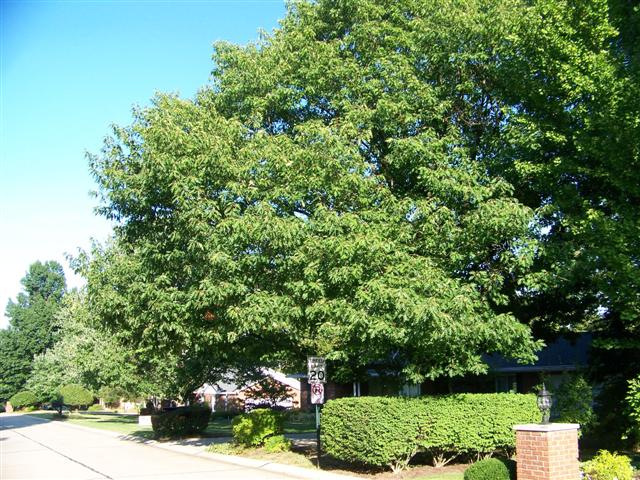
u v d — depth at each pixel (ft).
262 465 54.90
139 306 58.49
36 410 283.18
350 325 44.75
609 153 46.91
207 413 91.45
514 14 54.03
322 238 47.67
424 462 49.44
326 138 49.65
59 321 212.64
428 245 49.08
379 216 48.91
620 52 51.72
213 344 60.75
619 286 46.47
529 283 49.39
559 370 87.30
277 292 51.57
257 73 59.67
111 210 62.49
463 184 49.65
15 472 54.44
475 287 51.65
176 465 57.72
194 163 52.26
